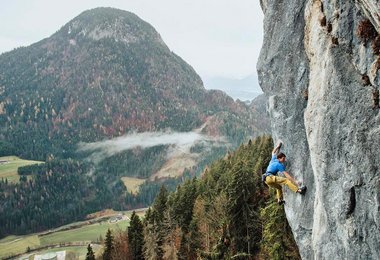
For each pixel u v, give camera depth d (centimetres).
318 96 1282
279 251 3178
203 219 5494
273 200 3428
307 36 1462
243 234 4375
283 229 3244
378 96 1059
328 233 1230
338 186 1151
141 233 6775
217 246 4672
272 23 1759
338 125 1159
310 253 1450
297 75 1555
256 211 4275
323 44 1302
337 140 1158
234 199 4334
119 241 7288
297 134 1552
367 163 1047
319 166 1243
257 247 4222
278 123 1667
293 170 1573
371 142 1047
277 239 3247
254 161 6384
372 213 1021
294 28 1580
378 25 977
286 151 1630
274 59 1700
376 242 1011
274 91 1712
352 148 1101
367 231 1041
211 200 5769
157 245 6138
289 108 1603
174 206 6725
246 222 4259
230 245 4503
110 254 6856
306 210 1468
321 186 1237
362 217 1059
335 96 1183
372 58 1070
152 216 6962
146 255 6119
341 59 1187
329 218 1204
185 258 5644
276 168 1565
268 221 3509
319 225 1298
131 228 6888
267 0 1834
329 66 1223
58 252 19025
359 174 1067
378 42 1053
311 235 1446
